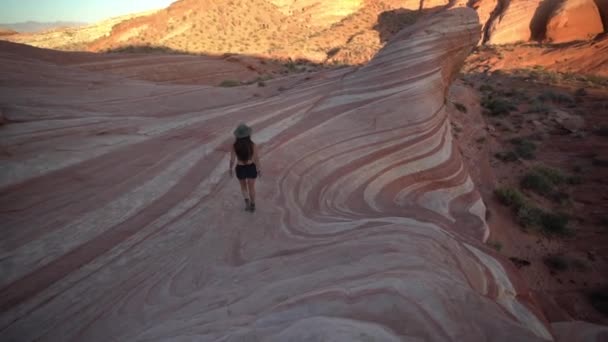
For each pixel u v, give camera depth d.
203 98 15.43
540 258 10.59
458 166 11.36
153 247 4.79
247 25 62.56
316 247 4.71
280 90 17.84
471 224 8.50
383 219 5.89
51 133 7.84
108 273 4.24
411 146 10.21
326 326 2.62
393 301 3.04
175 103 13.84
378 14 69.44
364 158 9.23
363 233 5.00
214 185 6.61
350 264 3.98
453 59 14.92
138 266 4.40
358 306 3.00
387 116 10.84
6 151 6.65
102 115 10.07
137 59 30.14
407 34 14.05
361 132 10.16
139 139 8.33
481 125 20.28
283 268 4.17
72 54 26.50
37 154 6.81
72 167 6.58
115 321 3.44
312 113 11.08
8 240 4.59
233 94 16.89
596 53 32.12
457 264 4.57
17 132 7.56
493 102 22.98
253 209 5.89
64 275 4.13
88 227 5.07
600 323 8.40
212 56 40.78
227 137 8.79
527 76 30.11
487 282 4.75
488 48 43.34
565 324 5.35
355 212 6.97
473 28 15.02
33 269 4.17
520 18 44.31
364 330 2.59
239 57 39.91
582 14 38.50
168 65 31.95
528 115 21.22
